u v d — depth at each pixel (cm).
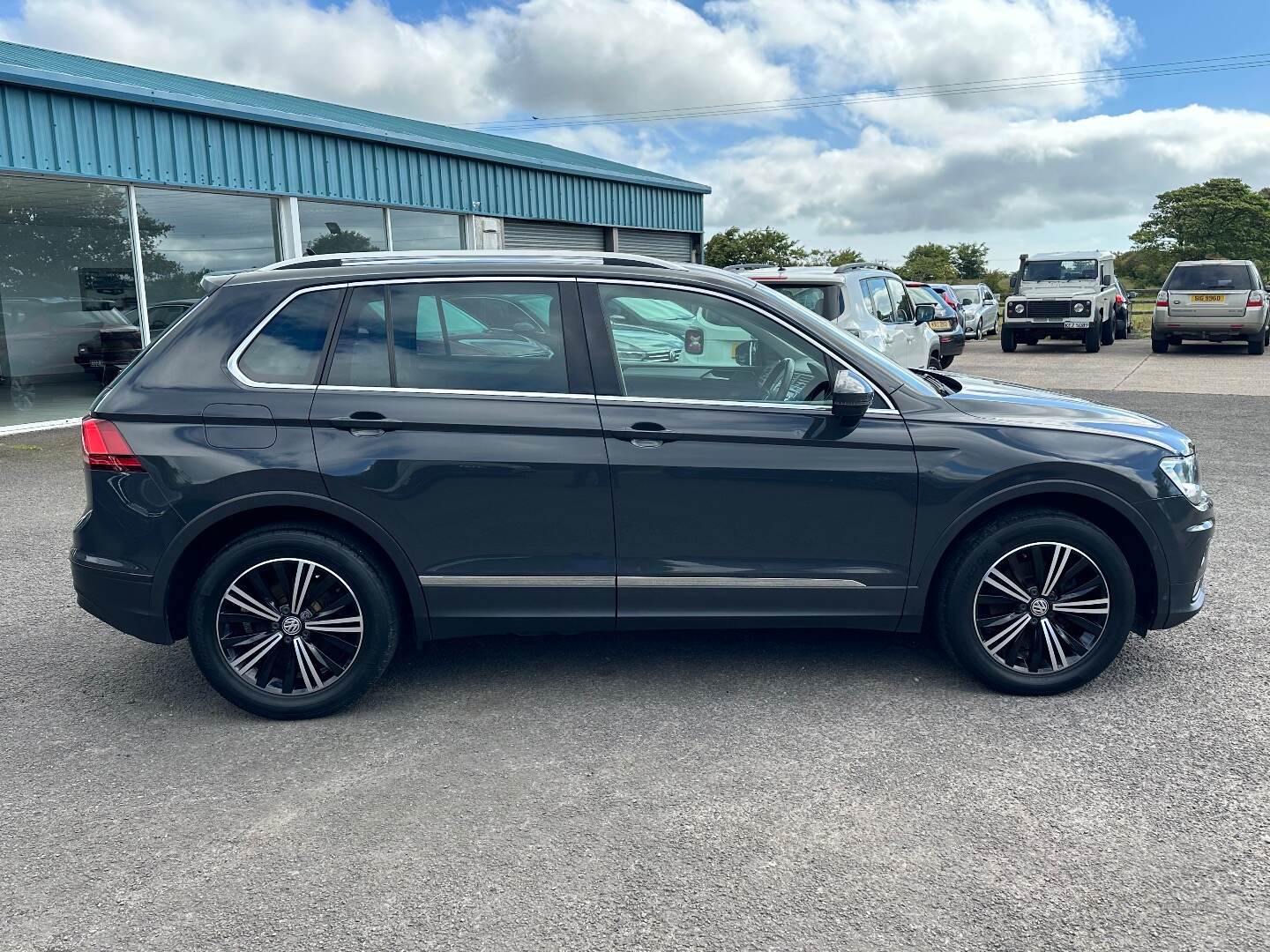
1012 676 392
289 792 327
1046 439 383
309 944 247
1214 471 866
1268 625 476
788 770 336
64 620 509
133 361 385
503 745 359
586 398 376
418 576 378
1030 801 312
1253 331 2098
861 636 467
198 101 1212
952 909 258
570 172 2008
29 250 1109
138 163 1167
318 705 381
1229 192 9369
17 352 1117
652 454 373
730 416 377
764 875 274
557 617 385
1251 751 345
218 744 364
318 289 382
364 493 368
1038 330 2278
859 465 377
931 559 385
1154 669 422
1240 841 289
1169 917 254
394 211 1589
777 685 409
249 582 377
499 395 376
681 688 407
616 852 287
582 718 381
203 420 371
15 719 388
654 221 2373
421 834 299
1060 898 262
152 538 370
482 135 2397
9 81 1017
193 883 274
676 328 383
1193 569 393
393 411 371
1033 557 387
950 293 2408
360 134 1465
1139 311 4153
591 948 245
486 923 255
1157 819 301
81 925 256
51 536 679
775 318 386
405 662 442
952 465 378
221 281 390
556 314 381
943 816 304
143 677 432
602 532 378
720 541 380
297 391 373
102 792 328
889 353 966
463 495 373
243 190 1302
